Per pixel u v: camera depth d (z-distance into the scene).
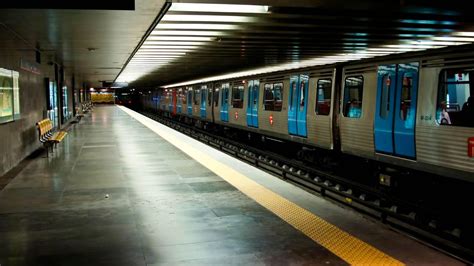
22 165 10.38
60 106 20.31
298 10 7.66
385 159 9.23
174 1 6.68
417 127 8.12
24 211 6.30
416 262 4.42
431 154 7.84
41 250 4.77
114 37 9.17
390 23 8.88
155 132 19.33
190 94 29.12
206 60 16.28
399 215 6.74
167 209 6.40
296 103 13.31
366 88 9.78
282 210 6.30
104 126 22.73
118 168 9.96
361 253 4.66
